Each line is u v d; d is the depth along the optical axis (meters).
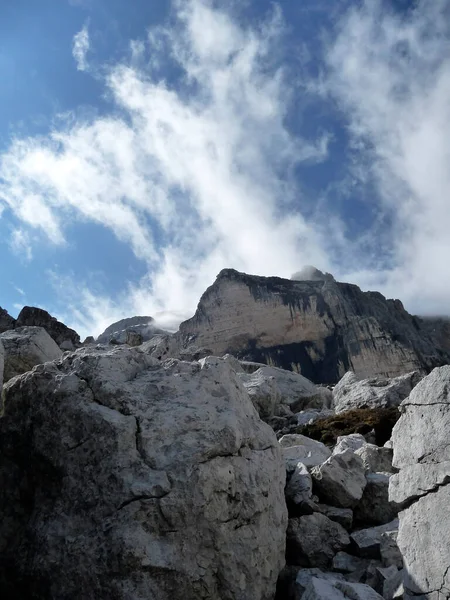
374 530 7.49
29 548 6.22
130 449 6.26
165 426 6.45
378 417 14.66
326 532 7.48
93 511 6.07
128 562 5.70
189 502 6.00
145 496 5.96
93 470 6.26
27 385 6.99
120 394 6.68
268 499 6.71
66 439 6.50
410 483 6.15
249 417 7.20
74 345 24.17
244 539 6.24
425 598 5.64
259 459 6.85
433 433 6.00
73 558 5.89
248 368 22.22
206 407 6.79
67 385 6.77
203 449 6.30
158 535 5.88
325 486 8.09
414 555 5.91
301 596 6.29
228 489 6.26
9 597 6.29
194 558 5.89
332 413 16.98
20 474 6.82
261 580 6.29
